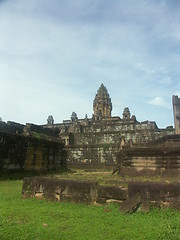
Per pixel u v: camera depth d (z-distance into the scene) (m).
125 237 5.52
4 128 18.66
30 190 9.88
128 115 58.12
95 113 62.28
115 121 48.81
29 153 19.20
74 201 8.77
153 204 7.62
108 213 7.42
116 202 8.10
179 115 23.30
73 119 61.00
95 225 6.37
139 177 12.55
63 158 24.58
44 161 20.91
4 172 16.62
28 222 6.75
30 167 19.03
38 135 21.44
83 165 32.75
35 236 5.63
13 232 5.85
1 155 16.56
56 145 23.12
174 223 6.25
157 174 13.21
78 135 40.59
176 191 7.57
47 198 9.38
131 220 6.71
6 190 11.88
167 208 7.47
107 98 64.50
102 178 11.95
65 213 7.52
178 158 12.95
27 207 8.35
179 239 5.29
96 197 8.48
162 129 36.81
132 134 37.09
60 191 9.15
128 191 7.92
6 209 8.05
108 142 38.09
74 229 6.11
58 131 26.11
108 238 5.49
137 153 14.38
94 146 33.97
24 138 18.75
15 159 17.73
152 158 13.88
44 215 7.36
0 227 6.24
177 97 23.80
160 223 6.41
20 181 15.62
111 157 32.56
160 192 7.66
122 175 13.94
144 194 7.73
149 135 36.03
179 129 22.86
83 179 11.01
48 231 5.96
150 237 5.44
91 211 7.71
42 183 9.70
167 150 13.32
